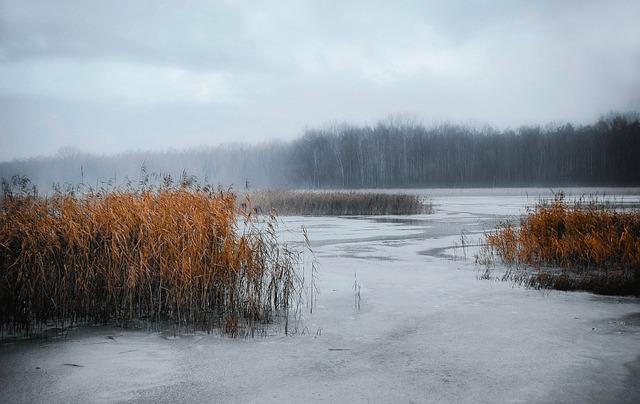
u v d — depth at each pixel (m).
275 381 5.95
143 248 8.67
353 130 107.69
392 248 17.44
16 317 8.12
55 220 8.87
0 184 9.41
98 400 5.43
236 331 7.78
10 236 8.43
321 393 5.61
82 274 8.49
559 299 10.05
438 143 103.25
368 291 10.79
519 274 12.67
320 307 9.45
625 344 7.23
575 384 5.82
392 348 7.13
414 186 92.69
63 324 8.25
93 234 8.91
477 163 96.81
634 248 13.16
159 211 9.22
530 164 96.31
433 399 5.45
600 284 10.88
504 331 7.89
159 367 6.36
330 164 98.56
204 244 8.73
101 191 9.97
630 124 99.69
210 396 5.54
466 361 6.58
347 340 7.50
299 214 32.78
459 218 29.81
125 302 8.43
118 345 7.20
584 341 7.38
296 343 7.35
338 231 22.70
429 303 9.73
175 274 8.48
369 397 5.51
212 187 9.80
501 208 38.31
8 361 6.52
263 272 9.04
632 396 5.51
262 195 33.31
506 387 5.75
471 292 10.69
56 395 5.54
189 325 8.20
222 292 8.77
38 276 8.22
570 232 14.65
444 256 15.71
